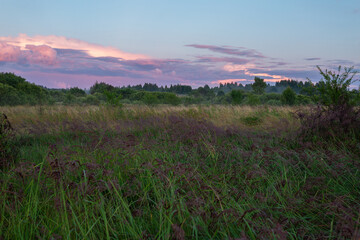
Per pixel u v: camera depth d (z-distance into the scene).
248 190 2.87
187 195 2.42
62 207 2.08
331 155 3.87
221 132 6.13
